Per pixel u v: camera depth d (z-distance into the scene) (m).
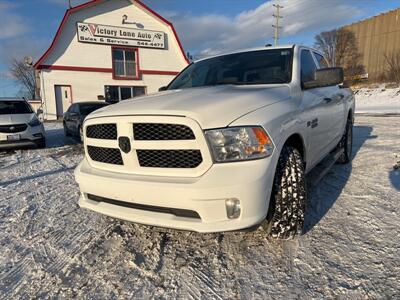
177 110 2.18
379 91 23.97
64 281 2.29
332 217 3.02
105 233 2.98
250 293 2.05
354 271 2.19
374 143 6.54
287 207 2.41
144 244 2.74
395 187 3.76
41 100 19.67
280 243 2.60
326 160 4.29
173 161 2.20
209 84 3.42
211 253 2.54
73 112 10.67
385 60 32.69
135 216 2.32
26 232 3.08
